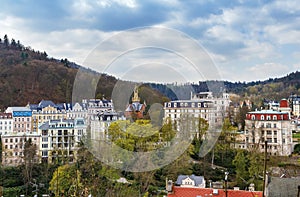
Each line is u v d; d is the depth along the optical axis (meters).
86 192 33.09
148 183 31.47
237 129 63.69
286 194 21.17
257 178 39.19
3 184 45.22
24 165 49.28
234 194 22.55
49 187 40.47
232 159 45.75
